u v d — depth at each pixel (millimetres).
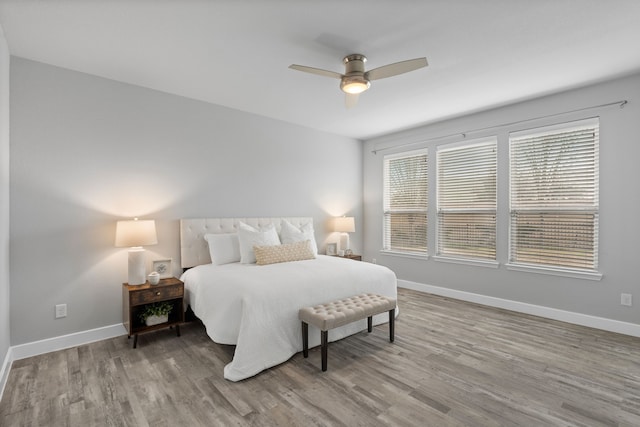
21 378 2275
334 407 1928
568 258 3430
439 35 2314
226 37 2348
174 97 3512
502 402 1974
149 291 2889
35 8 1991
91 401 1997
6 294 2436
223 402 1981
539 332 3123
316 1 1932
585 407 1922
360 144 5680
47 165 2764
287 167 4594
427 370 2379
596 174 3246
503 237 3918
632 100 3006
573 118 3344
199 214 3713
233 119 4000
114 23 2170
